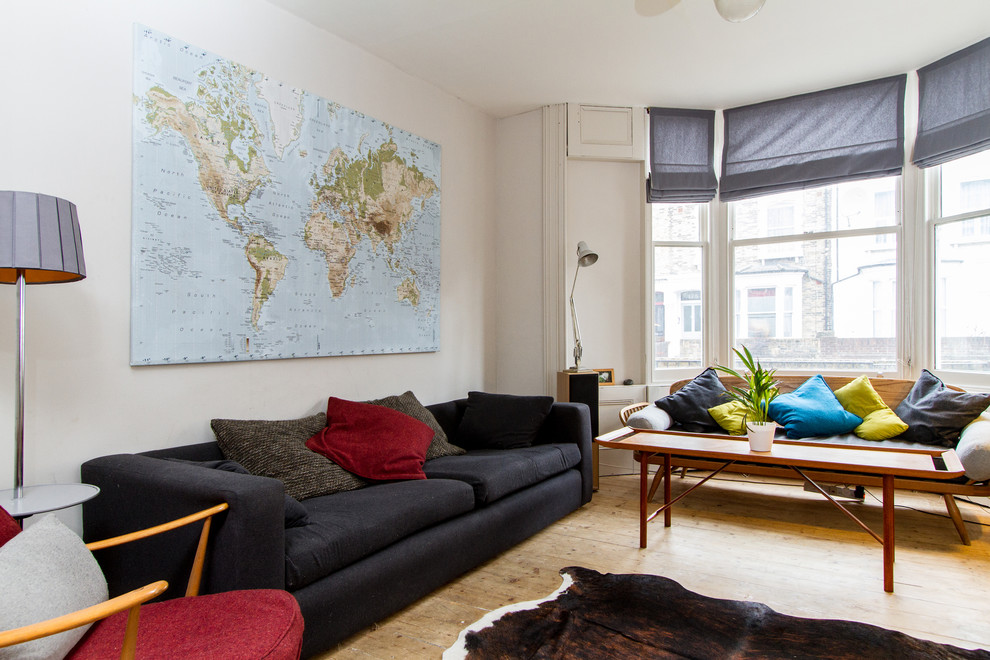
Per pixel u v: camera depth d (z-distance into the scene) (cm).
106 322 223
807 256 439
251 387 278
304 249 302
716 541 293
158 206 239
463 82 399
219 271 261
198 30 257
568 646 190
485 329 455
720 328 464
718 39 346
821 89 421
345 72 333
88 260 218
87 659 117
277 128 289
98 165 221
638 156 452
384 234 353
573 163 450
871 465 234
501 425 349
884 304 413
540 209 448
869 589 235
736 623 206
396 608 211
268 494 167
